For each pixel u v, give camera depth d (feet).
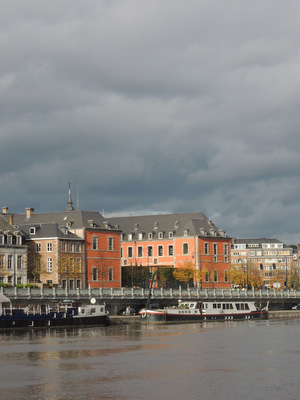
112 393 194.80
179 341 333.62
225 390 197.77
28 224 591.78
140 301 501.15
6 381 214.28
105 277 621.72
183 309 470.80
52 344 318.65
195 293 531.09
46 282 576.61
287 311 564.30
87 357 269.85
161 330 401.70
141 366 244.01
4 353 282.97
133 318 456.04
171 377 219.82
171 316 462.60
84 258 604.08
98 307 427.74
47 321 400.47
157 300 508.53
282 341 332.60
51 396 191.62
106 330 401.08
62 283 577.84
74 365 247.29
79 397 190.19
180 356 272.51
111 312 485.97
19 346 309.63
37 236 583.17
